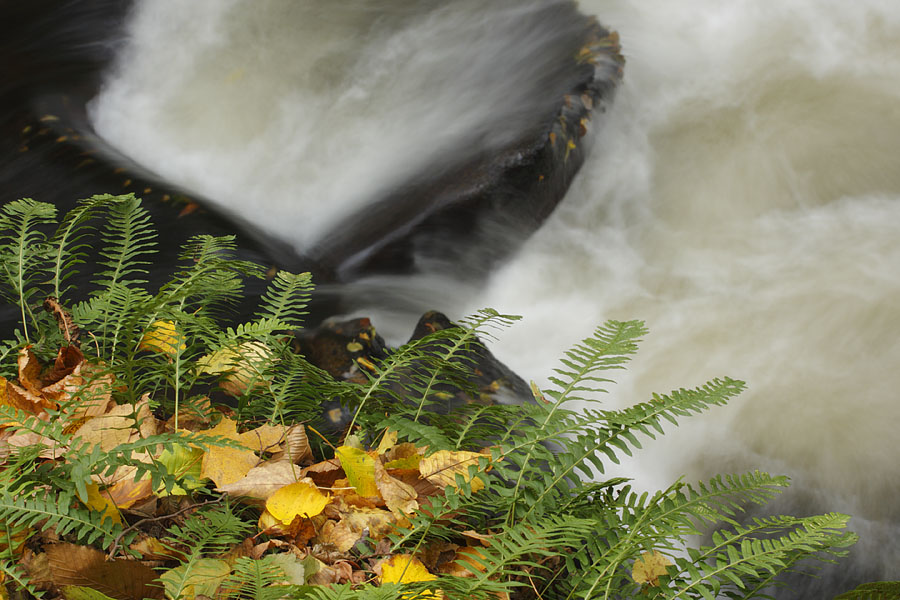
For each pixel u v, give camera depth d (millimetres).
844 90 10047
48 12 10625
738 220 8680
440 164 7965
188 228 6488
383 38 10281
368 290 7051
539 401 2078
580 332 7281
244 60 10102
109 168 7133
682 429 5477
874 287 7488
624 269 8023
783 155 9320
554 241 8070
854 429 5684
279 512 1947
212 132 9250
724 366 6621
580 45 9219
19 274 2344
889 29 10961
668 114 9523
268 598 1508
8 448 1871
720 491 1809
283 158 8922
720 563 1617
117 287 2389
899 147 9477
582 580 1700
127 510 1907
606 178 8648
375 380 2340
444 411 3123
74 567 1615
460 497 1861
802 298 7438
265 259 6574
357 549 1942
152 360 2484
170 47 10250
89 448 1935
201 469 2031
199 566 1647
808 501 4930
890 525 4852
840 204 8977
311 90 9695
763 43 10688
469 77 9297
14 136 7773
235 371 2311
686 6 10984
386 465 2113
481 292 7590
